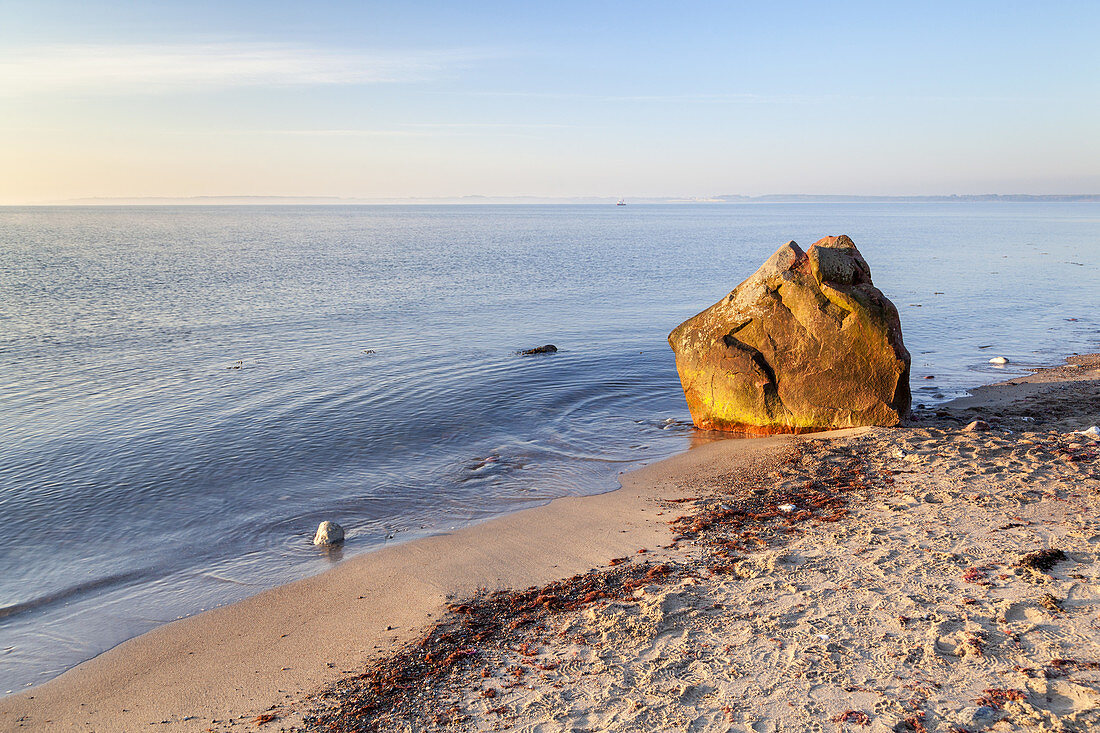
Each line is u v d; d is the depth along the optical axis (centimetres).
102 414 1709
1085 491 983
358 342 2647
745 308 1471
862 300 1367
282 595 886
